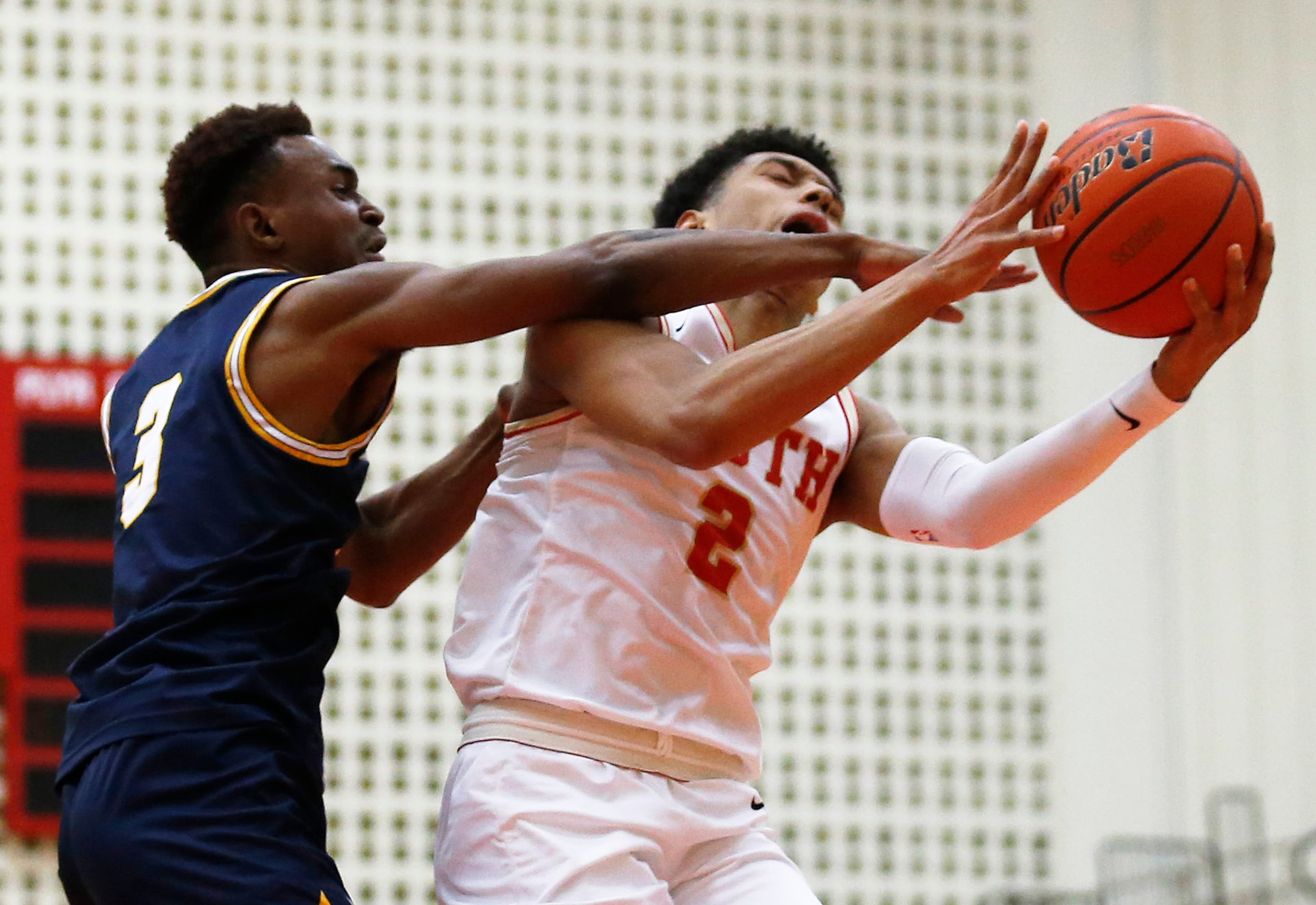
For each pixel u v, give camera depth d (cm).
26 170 1214
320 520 344
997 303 1345
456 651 368
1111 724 1307
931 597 1295
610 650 352
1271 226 335
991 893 1249
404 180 1273
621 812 345
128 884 311
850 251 346
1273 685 1331
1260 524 1363
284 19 1274
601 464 361
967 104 1372
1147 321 342
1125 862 1270
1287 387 1388
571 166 1297
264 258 389
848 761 1252
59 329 1197
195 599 329
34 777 1127
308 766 332
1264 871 1289
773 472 379
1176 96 1412
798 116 1342
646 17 1334
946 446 403
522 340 1252
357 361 345
